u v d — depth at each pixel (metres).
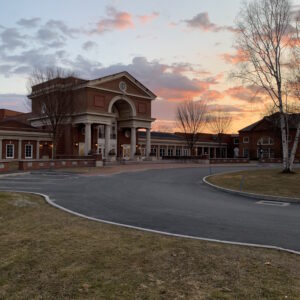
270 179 19.83
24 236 6.63
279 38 25.06
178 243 6.27
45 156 44.75
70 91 41.06
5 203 10.03
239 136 72.00
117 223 8.27
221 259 5.31
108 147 45.62
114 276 4.53
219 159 52.19
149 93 51.72
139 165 38.94
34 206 10.20
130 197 13.33
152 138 62.78
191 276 4.55
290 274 4.68
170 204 11.72
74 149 44.88
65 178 21.77
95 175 24.67
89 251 5.65
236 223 8.56
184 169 33.03
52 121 38.31
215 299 3.83
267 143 66.94
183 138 69.12
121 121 51.09
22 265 4.95
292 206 11.97
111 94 46.09
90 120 43.06
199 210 10.55
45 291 4.05
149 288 4.13
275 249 6.01
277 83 24.92
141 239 6.54
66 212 9.51
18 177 22.36
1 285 4.24
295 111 31.97
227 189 16.08
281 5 24.84
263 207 11.56
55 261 5.12
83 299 3.82
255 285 4.25
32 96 44.84
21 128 42.53
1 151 40.62
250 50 25.84
